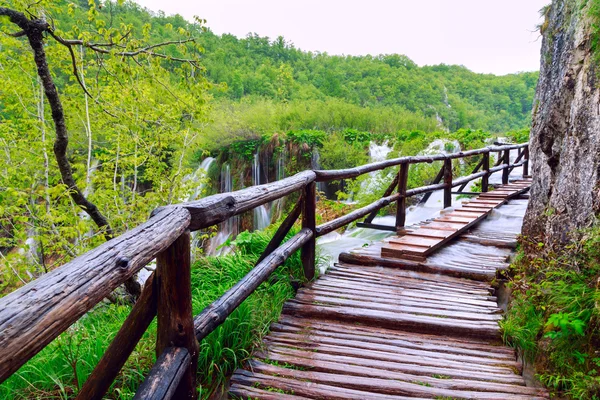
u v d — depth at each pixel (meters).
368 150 16.84
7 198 5.48
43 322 0.86
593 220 2.77
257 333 2.73
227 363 2.36
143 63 4.69
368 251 4.74
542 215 3.81
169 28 4.55
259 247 4.52
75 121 7.44
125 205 6.91
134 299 4.71
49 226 5.75
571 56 3.58
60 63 5.57
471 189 10.30
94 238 5.31
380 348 2.71
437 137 16.08
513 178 11.79
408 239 5.02
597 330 2.25
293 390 2.19
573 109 3.34
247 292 2.46
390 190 5.78
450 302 3.45
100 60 4.66
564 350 2.37
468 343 2.86
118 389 1.94
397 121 21.44
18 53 5.96
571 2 3.94
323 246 5.53
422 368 2.44
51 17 4.12
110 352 1.53
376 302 3.39
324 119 20.94
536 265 3.27
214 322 2.02
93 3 3.98
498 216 6.91
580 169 3.09
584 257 2.73
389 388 2.22
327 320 3.18
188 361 1.67
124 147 7.35
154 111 6.16
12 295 0.87
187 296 1.69
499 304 3.58
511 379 2.35
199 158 18.36
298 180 3.29
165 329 1.66
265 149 17.58
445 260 4.47
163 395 1.42
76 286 0.99
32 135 6.73
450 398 2.15
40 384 2.12
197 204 1.82
